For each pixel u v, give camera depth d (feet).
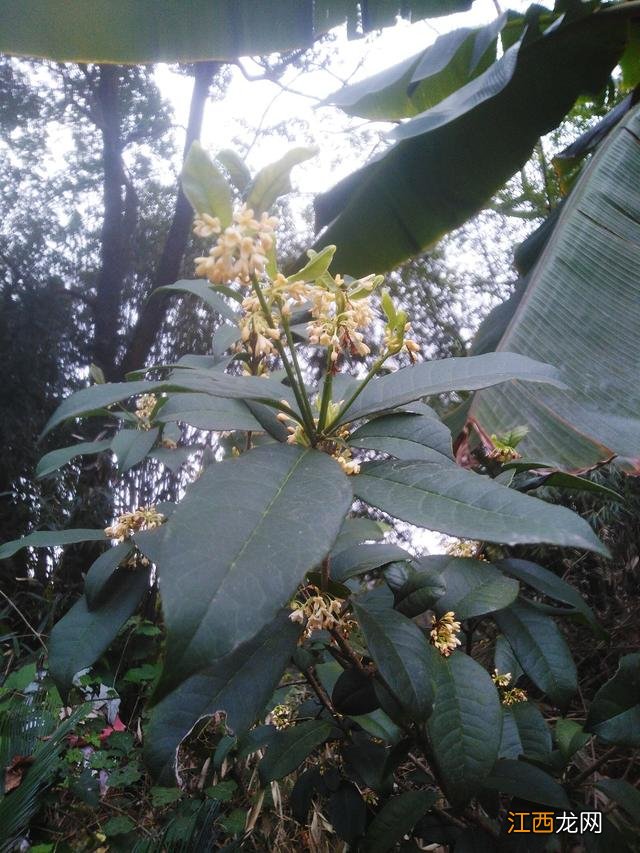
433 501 0.86
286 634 1.16
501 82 2.32
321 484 0.83
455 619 1.31
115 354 6.24
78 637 1.36
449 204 3.39
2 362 5.23
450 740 1.15
